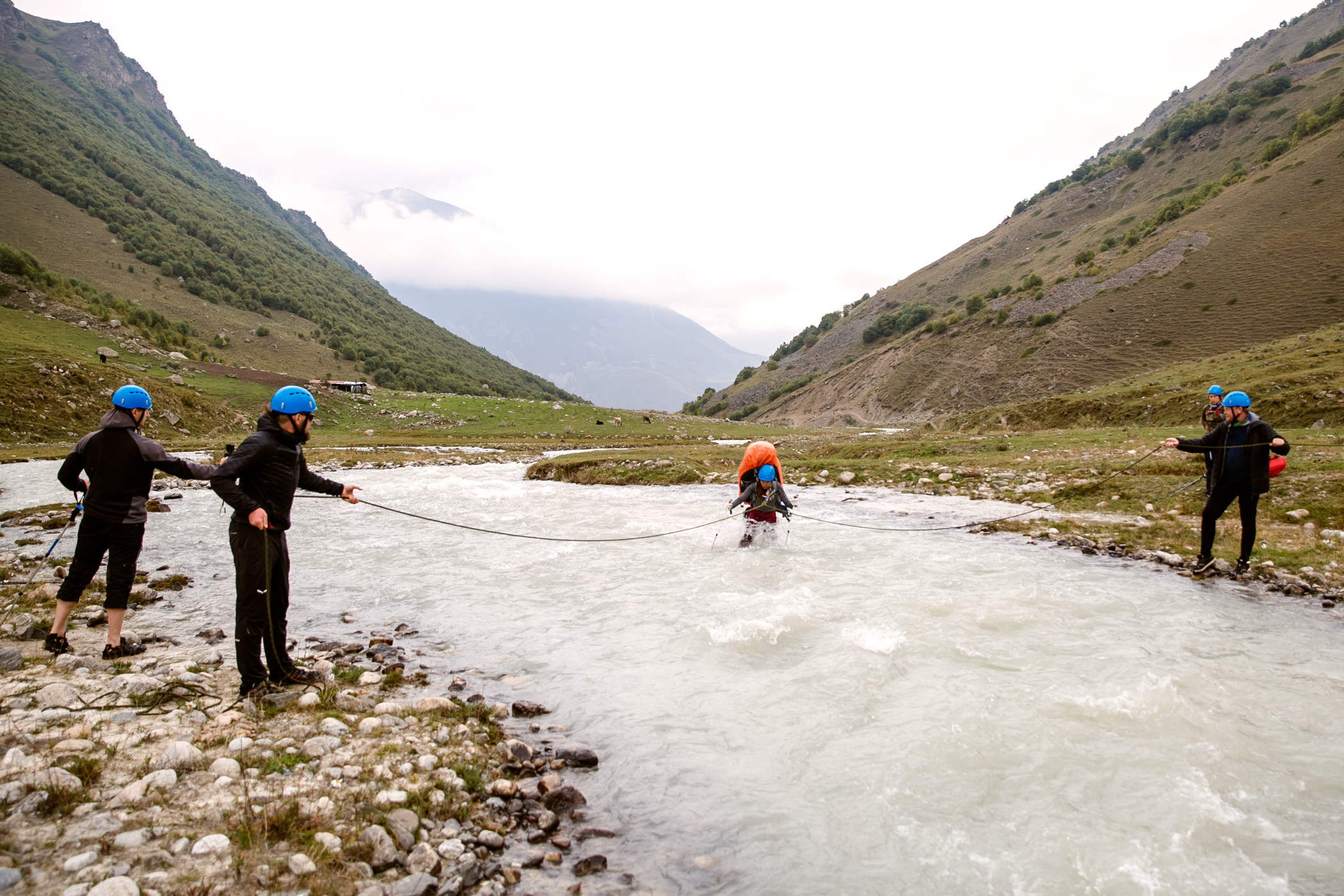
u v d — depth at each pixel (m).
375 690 6.47
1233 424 10.12
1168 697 5.90
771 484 13.80
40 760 4.47
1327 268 102.94
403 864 3.76
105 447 6.86
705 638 7.95
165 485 24.78
